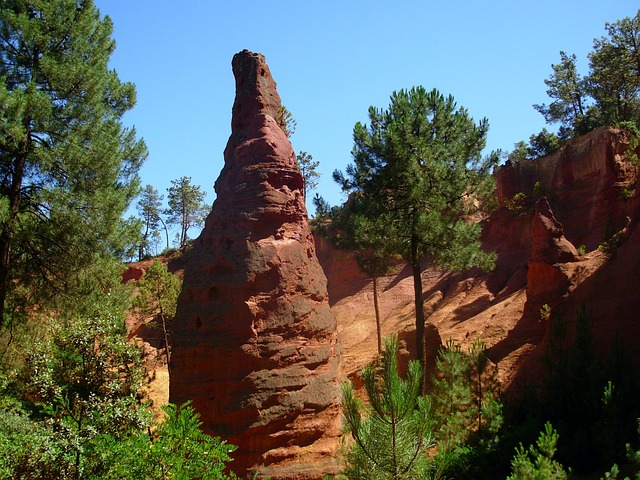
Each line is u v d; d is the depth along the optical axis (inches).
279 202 769.6
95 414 470.9
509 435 835.4
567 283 1435.8
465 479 785.6
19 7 1035.9
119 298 1097.4
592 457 781.9
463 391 924.6
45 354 546.3
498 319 1704.0
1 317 932.0
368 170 1159.0
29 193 1013.8
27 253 1026.7
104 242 1018.7
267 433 669.3
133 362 584.7
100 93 1050.1
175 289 1814.7
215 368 693.3
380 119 1198.9
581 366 931.3
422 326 1103.6
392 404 452.8
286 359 703.1
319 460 677.9
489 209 1198.3
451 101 1174.3
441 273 2455.7
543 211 1583.4
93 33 1105.4
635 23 2551.7
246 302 706.8
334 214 1327.5
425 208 1119.6
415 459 466.6
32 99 941.2
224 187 792.9
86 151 1002.1
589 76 2738.7
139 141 1139.9
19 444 453.7
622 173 2068.2
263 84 855.7
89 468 445.4
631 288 1250.0
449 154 1132.5
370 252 1688.0
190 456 446.0
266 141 796.0
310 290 755.4
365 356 1811.0
